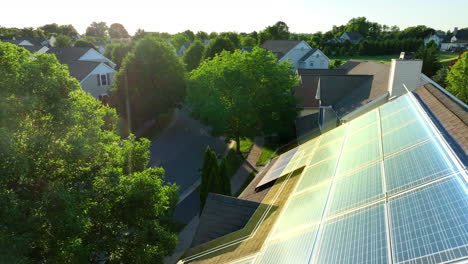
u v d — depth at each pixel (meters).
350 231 6.87
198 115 37.25
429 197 6.46
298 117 42.03
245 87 33.56
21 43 118.00
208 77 35.28
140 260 13.89
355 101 29.67
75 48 68.94
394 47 132.62
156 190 14.34
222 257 9.90
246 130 35.53
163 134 46.03
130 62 43.97
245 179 31.33
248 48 90.12
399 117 13.24
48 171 13.28
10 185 12.20
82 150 12.77
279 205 11.72
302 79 46.09
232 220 12.20
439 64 67.69
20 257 9.60
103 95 51.47
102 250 13.70
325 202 9.13
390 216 6.56
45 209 10.84
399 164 8.80
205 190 21.67
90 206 13.24
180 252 20.73
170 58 47.31
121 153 17.00
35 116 12.38
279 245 8.28
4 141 9.66
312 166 13.29
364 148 11.78
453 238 4.96
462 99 39.94
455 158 7.38
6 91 11.27
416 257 5.03
